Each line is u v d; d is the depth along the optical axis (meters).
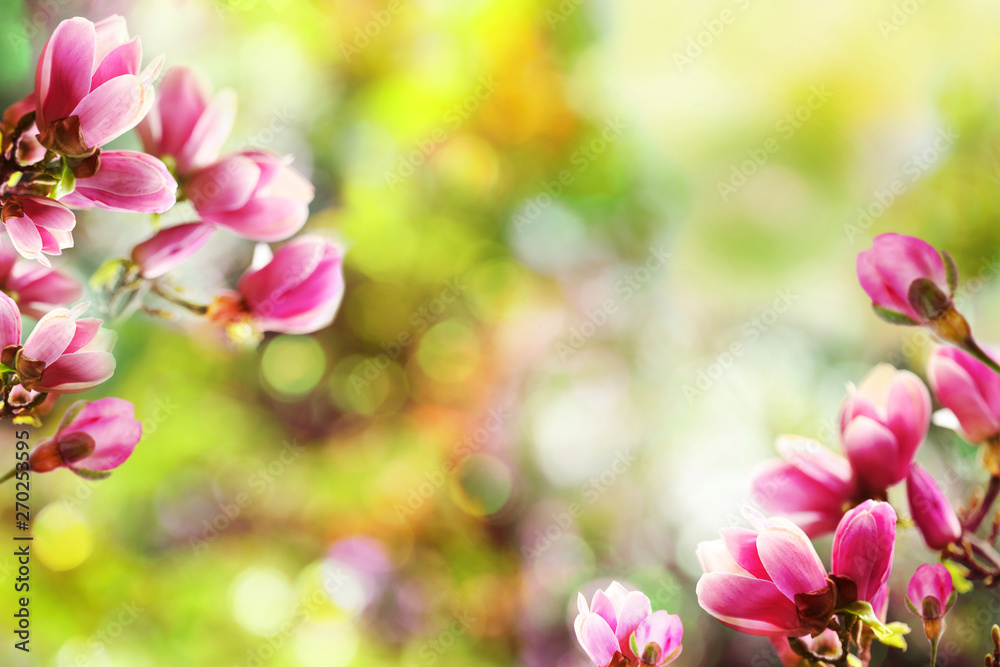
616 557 3.84
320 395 3.84
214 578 2.94
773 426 3.49
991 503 1.45
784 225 3.46
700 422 3.73
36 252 1.35
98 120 1.36
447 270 4.01
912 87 3.05
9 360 1.36
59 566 2.51
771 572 1.36
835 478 1.45
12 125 1.38
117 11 2.44
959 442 2.10
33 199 1.35
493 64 3.68
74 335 1.37
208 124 1.49
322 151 3.58
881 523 1.36
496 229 4.03
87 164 1.36
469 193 3.93
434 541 3.80
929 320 1.42
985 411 1.44
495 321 4.24
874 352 3.29
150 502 2.92
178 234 1.48
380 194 3.74
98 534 2.67
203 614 2.80
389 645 3.40
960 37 2.91
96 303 1.47
